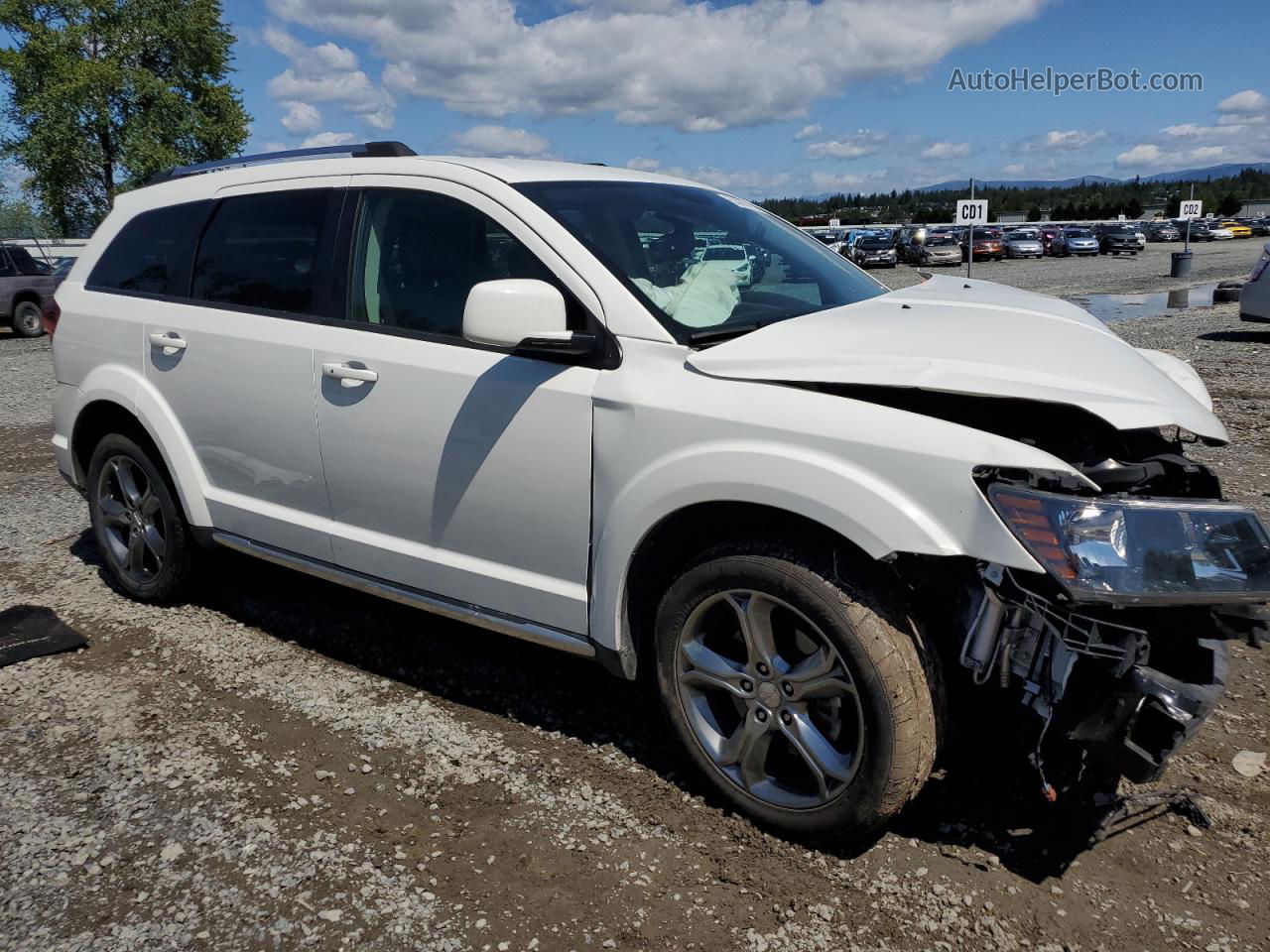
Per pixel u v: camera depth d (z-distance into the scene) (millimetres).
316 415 3340
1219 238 63969
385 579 3336
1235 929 2277
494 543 3008
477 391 2930
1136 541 2135
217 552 4199
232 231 3740
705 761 2732
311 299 3412
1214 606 2354
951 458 2217
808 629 2500
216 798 2805
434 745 3092
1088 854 2547
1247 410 8195
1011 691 2508
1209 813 2711
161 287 3969
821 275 3451
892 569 2391
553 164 3402
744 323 2871
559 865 2514
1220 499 2377
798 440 2383
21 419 9211
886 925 2299
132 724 3236
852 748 2508
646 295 2791
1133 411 2260
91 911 2352
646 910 2350
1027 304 3082
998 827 2652
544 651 3789
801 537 2480
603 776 2914
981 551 2180
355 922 2309
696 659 2697
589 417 2729
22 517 5762
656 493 2578
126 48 36469
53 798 2811
